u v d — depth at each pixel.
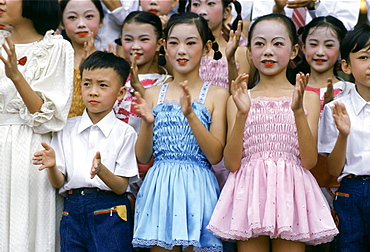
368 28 6.54
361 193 6.28
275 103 6.42
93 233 6.35
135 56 7.07
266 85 6.66
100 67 6.57
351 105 6.61
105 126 6.63
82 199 6.43
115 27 8.97
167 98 6.73
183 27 6.70
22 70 6.70
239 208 6.11
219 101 6.63
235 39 7.17
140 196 6.39
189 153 6.41
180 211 6.13
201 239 6.16
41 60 6.77
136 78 7.09
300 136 6.05
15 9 6.82
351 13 8.59
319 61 7.58
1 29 7.46
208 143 6.30
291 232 5.96
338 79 7.75
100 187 6.42
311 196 6.11
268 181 6.11
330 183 6.98
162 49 7.57
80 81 7.46
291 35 6.64
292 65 8.10
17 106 6.59
